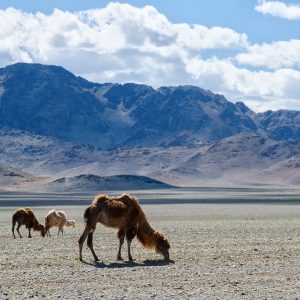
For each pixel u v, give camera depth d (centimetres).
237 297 1947
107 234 4203
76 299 1925
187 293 2012
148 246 2847
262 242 3500
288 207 10369
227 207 10425
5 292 2027
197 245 3344
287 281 2231
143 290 2072
